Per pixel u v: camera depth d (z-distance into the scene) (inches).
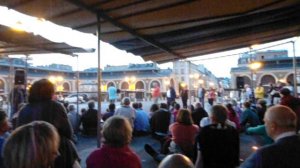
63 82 2496.3
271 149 73.4
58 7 206.4
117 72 2810.0
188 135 177.8
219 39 353.4
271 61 2100.1
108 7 218.7
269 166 71.5
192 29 301.4
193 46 382.9
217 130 128.0
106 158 92.6
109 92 652.1
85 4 206.2
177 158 61.7
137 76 2731.3
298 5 251.1
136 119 405.1
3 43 359.9
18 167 51.8
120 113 379.6
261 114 396.2
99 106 251.3
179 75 2517.2
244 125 370.0
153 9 228.5
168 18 255.1
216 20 275.1
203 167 129.6
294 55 423.8
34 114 105.0
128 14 236.5
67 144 105.5
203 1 218.2
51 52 430.3
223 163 126.8
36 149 52.8
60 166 99.9
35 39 339.9
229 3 225.3
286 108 78.8
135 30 285.6
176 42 351.9
